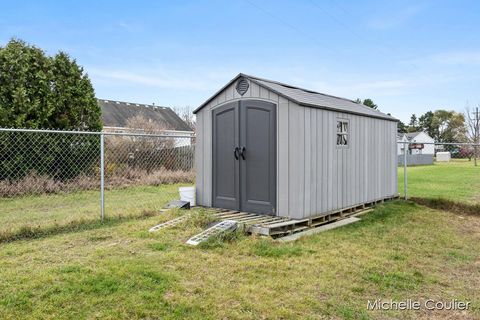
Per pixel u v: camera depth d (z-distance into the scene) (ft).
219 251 15.34
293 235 18.97
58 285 11.37
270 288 11.67
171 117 91.35
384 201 29.53
